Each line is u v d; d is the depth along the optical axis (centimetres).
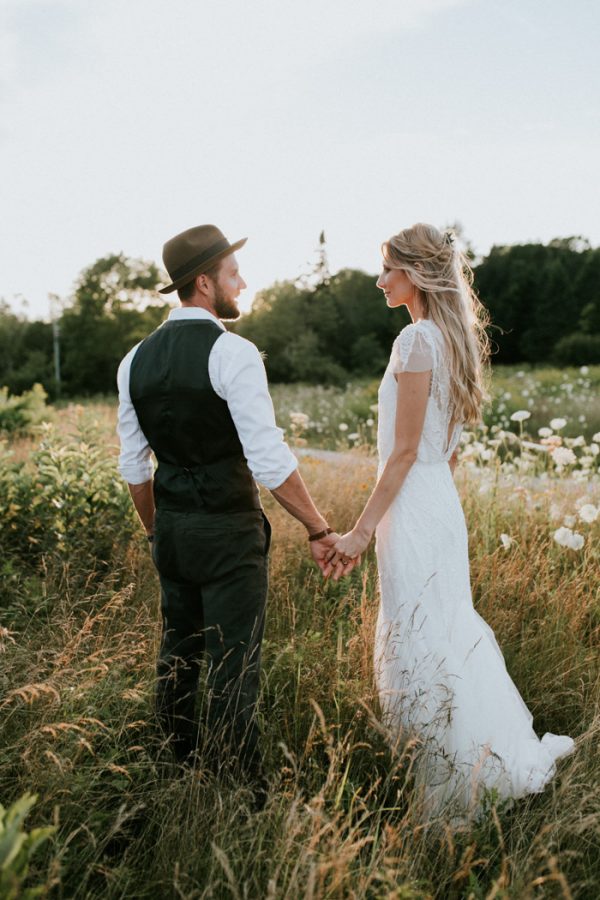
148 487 234
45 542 366
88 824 174
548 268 4291
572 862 179
